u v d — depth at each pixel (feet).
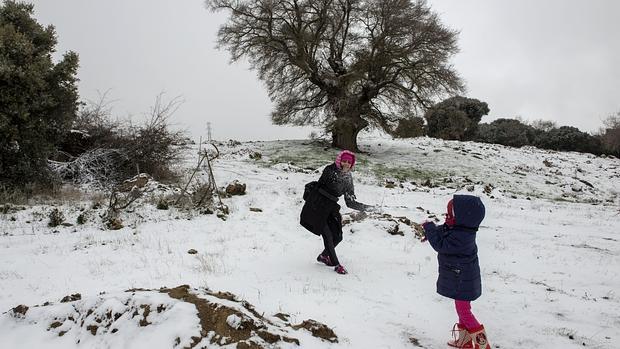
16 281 19.12
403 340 13.99
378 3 86.99
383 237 27.81
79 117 51.65
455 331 14.69
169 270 20.25
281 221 32.01
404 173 75.00
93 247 24.38
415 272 21.11
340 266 20.42
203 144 92.84
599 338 14.73
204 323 11.93
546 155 102.63
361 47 95.30
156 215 32.65
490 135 128.57
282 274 19.89
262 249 24.36
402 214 36.45
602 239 30.42
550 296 18.65
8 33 40.14
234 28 91.45
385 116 93.56
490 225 34.58
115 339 11.94
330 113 94.84
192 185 44.45
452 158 88.48
